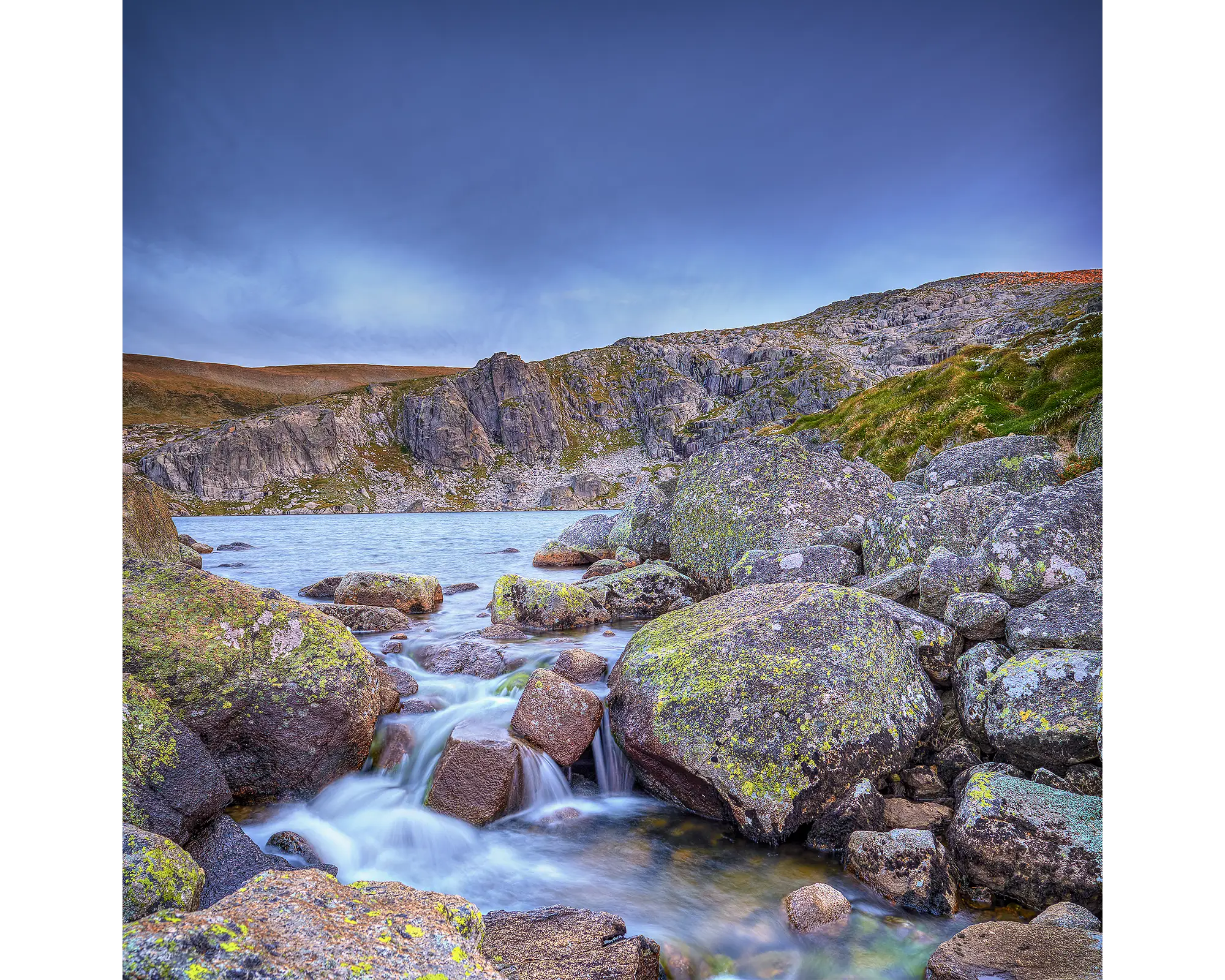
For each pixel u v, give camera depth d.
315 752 7.07
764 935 5.16
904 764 6.77
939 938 5.00
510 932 4.67
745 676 6.86
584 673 9.73
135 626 6.58
